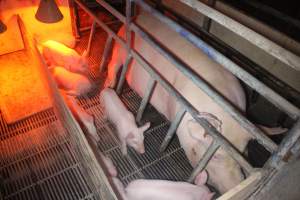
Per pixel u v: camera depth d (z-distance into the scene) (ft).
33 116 8.03
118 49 8.45
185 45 6.98
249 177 4.51
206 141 5.95
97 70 9.75
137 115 7.95
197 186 5.89
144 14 8.25
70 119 5.95
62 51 8.50
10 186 6.46
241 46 7.58
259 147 7.25
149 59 7.44
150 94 7.37
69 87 8.43
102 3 7.91
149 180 6.06
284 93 6.50
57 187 6.54
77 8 10.14
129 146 7.50
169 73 6.90
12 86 8.70
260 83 4.19
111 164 6.51
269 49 3.68
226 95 6.16
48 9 8.17
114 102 7.39
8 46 9.66
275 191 4.98
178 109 6.59
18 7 8.98
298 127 3.75
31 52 8.39
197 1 4.68
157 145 7.63
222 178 5.93
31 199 6.26
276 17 7.63
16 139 7.45
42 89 8.70
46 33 10.11
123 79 8.27
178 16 9.25
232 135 5.88
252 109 7.95
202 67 6.48
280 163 4.26
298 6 7.82
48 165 6.96
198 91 6.23
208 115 5.67
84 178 6.73
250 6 8.23
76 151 6.91
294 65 3.44
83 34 11.11
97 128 7.92
